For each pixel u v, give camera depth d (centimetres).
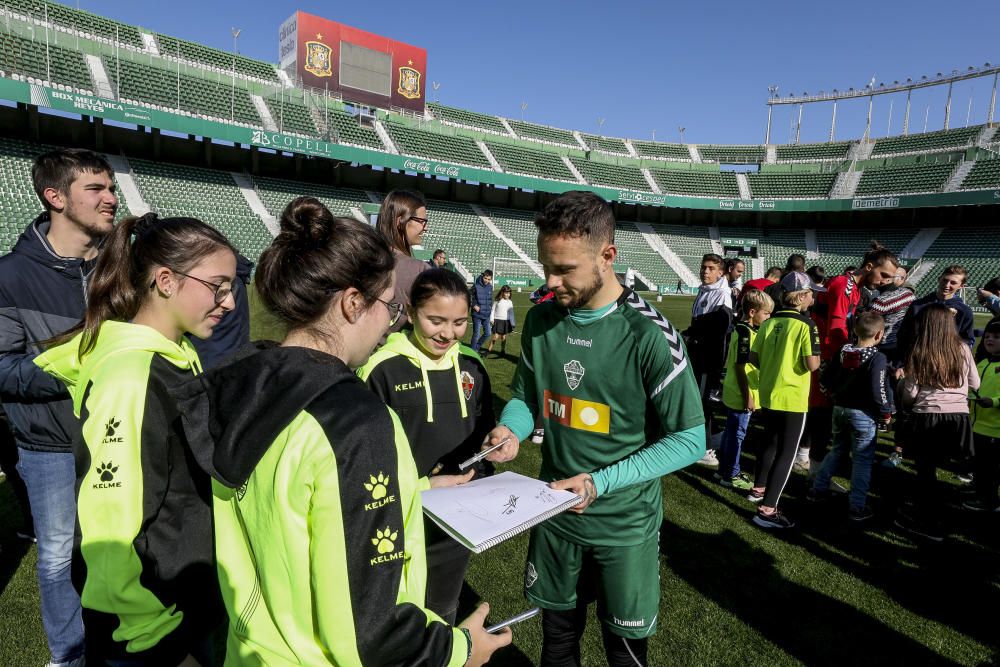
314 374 88
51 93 1814
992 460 394
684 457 161
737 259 705
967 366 384
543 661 195
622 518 171
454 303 203
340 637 83
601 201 156
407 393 210
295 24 2888
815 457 451
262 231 2336
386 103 3206
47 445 193
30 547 304
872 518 392
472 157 3325
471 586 294
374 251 96
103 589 118
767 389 383
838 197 3550
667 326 162
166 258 129
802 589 301
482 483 158
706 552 340
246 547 95
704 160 4294
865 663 245
